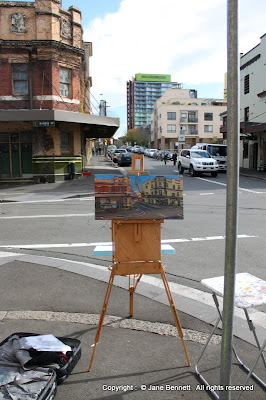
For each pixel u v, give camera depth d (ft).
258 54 97.66
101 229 32.32
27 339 10.77
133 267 11.09
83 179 73.56
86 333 12.95
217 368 10.84
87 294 16.57
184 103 296.30
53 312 14.69
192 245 26.18
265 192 57.93
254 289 10.29
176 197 10.91
